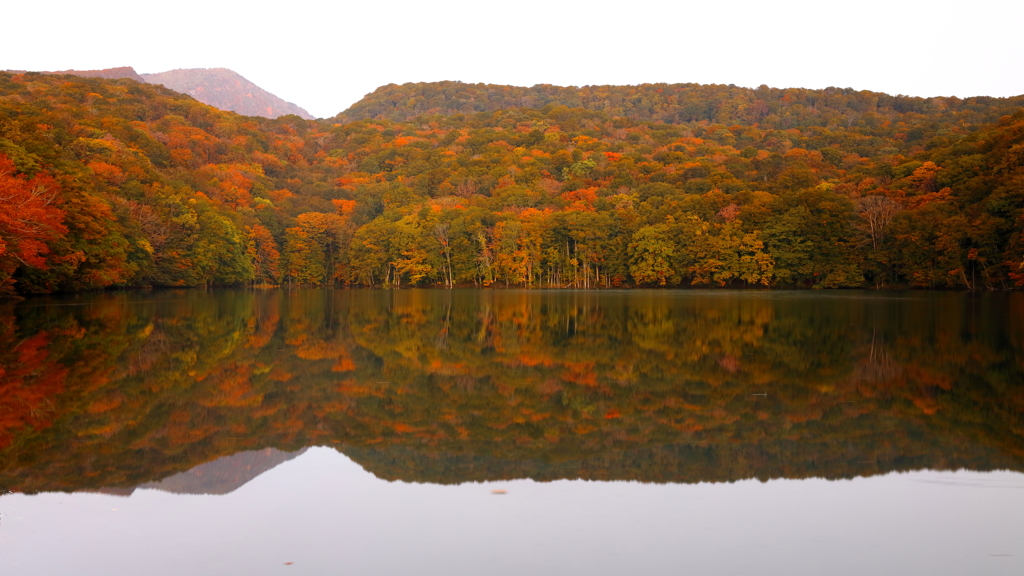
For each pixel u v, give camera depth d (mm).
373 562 7004
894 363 21391
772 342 27078
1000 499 9016
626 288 106125
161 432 12383
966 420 13625
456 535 7738
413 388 17125
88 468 10188
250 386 17141
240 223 107438
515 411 14547
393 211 124812
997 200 71688
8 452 10906
